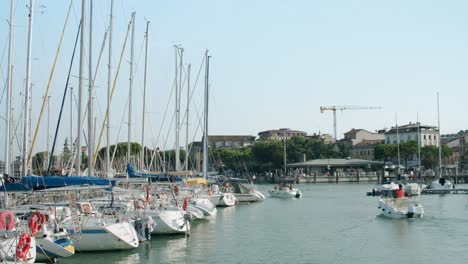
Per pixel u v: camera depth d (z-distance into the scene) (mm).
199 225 46094
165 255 30562
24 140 31750
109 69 44844
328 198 85312
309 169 176375
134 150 74125
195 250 32531
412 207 51062
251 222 48500
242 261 29438
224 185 79688
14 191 27609
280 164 173375
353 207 66000
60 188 28578
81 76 35688
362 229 43312
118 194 39219
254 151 176750
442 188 96062
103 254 29594
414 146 164875
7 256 22219
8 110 33844
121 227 30078
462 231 41531
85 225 29344
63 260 28094
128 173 45469
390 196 64438
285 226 45281
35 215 25234
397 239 37625
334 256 31188
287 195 87062
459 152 188875
